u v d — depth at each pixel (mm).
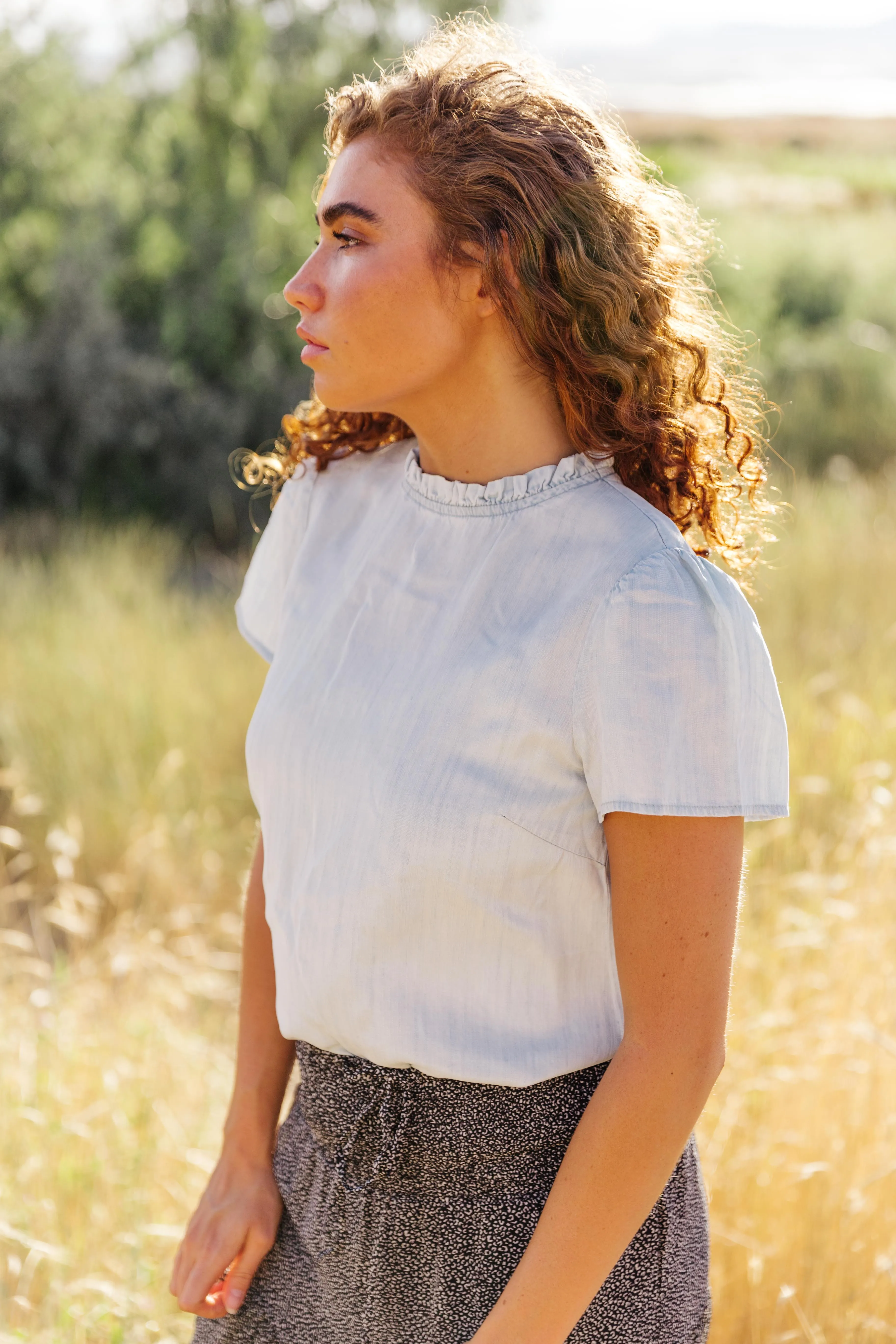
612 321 1027
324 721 1077
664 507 1097
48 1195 2020
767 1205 1918
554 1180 1059
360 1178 1112
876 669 4156
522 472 1078
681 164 17922
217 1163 1317
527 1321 971
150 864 3564
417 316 1027
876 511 6062
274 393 7469
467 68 1040
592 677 962
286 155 7949
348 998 1059
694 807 931
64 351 7254
